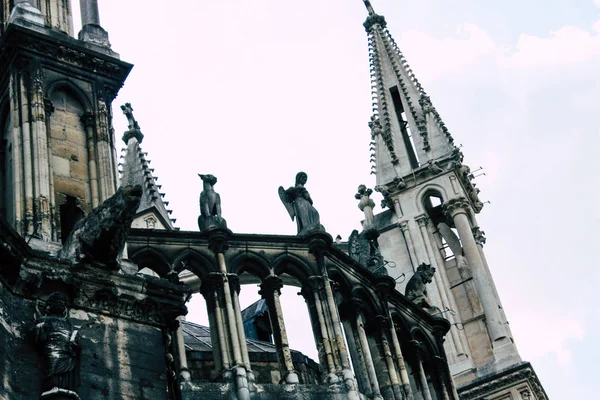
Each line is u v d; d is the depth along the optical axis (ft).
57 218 104.06
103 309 96.27
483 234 202.90
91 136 112.78
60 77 114.83
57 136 110.73
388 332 137.18
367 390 129.29
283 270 130.72
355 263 137.08
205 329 161.68
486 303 189.16
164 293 99.66
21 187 104.99
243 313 171.01
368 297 137.28
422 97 216.95
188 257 124.57
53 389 88.28
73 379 90.17
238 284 125.29
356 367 131.03
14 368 88.63
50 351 89.97
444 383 146.41
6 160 112.47
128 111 197.26
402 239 200.85
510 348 183.83
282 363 123.03
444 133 211.20
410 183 206.18
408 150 214.90
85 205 107.96
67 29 121.80
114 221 95.76
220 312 122.42
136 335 96.99
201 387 116.16
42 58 114.73
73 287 94.73
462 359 185.06
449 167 205.36
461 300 192.85
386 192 205.77
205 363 136.46
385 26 236.02
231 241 127.75
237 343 120.57
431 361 146.82
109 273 97.14
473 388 180.34
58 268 94.58
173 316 99.86
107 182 110.11
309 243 132.46
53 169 108.06
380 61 226.79
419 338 146.41
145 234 123.13
